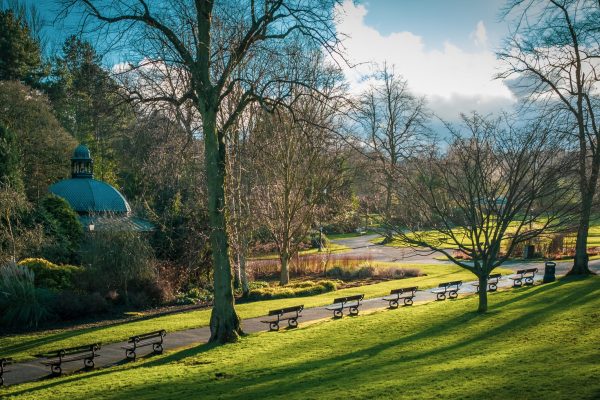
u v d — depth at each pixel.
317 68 32.88
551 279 29.89
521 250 48.94
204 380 14.10
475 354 14.73
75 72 19.72
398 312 23.56
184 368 15.95
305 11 17.98
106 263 31.28
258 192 38.34
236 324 20.22
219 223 20.00
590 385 9.93
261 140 35.31
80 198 45.41
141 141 25.66
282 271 39.56
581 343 14.95
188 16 20.20
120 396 12.91
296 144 36.62
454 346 16.23
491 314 21.05
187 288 36.47
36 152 51.56
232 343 19.44
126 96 19.64
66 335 22.89
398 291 26.48
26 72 60.38
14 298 25.75
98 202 45.50
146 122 23.08
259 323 24.12
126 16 18.56
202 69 19.70
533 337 16.52
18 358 19.09
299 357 16.44
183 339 21.61
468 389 10.41
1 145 42.50
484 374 11.70
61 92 59.06
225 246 20.16
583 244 31.78
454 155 25.50
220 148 20.27
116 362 18.28
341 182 41.69
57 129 52.97
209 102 19.75
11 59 58.28
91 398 12.92
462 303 24.52
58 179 53.44
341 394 10.80
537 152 21.02
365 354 16.12
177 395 12.49
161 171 28.38
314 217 41.25
